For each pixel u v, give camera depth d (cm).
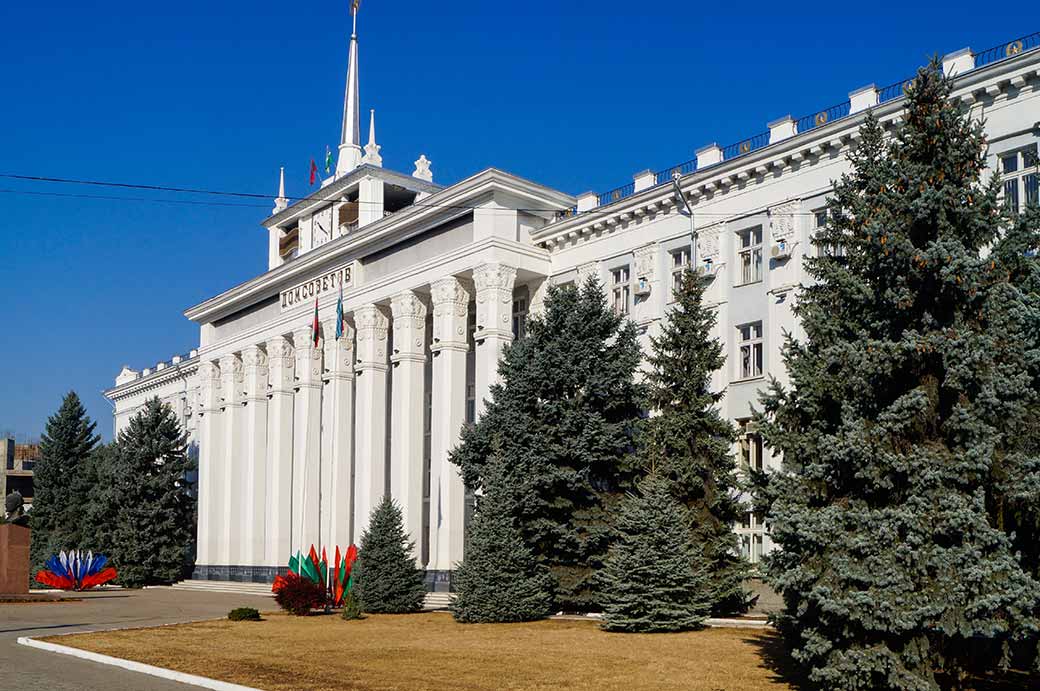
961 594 1268
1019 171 2369
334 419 4250
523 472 2722
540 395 2794
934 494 1333
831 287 1736
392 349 4109
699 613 2294
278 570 4522
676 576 2241
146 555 5331
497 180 3559
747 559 2586
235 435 5053
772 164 2942
